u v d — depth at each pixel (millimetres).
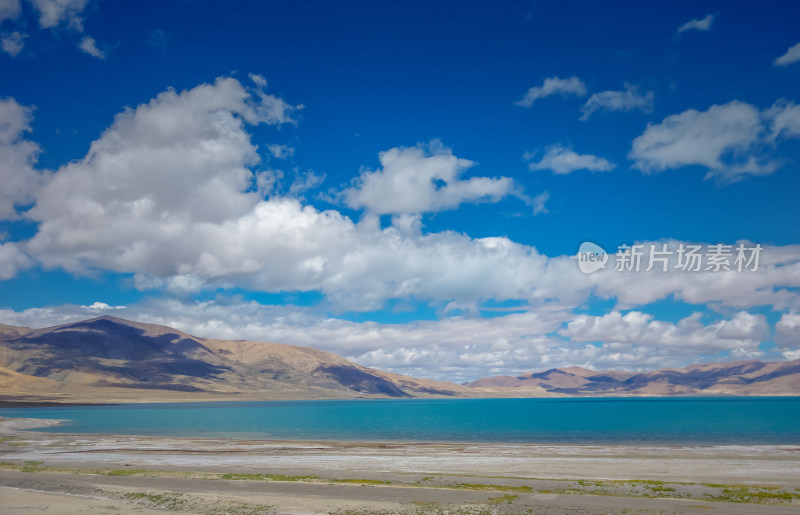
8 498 29656
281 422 124688
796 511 24734
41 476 36188
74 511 26438
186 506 27719
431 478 34438
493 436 80812
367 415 173125
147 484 33250
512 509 26328
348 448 56438
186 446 58500
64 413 175875
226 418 143750
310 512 26281
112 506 27719
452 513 25984
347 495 29750
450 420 138500
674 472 38344
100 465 42125
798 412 183250
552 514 25328
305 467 41406
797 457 46250
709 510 25172
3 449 55781
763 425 107062
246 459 46219
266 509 26828
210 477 35344
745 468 39844
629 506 26328
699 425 108562
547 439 74312
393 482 33469
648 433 85438
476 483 32844
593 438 75438
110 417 147375
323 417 154500
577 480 34469
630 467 40969
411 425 113312
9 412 183750
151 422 122125
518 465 42438
